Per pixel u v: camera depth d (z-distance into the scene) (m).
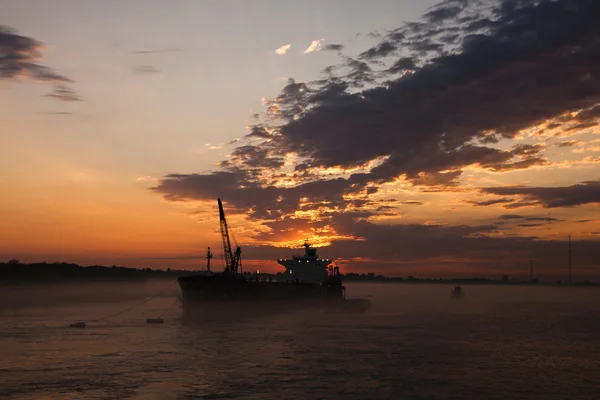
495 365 70.62
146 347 81.38
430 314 165.12
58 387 54.84
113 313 150.25
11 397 51.03
